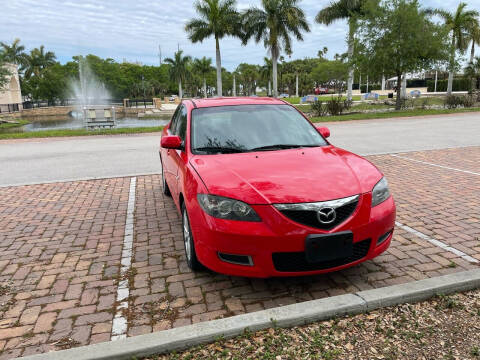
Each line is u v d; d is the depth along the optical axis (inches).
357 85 3720.5
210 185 125.6
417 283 121.6
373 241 124.4
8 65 2047.2
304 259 118.1
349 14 1380.4
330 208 116.3
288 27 1456.7
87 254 165.8
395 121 756.6
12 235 190.4
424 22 992.2
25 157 433.4
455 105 1143.0
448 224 182.5
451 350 95.7
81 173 332.8
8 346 105.3
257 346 99.0
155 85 4232.3
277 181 124.8
